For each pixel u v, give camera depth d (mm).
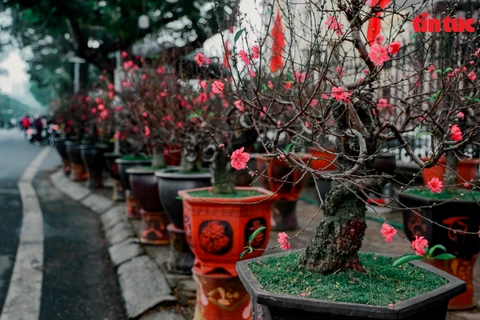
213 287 2988
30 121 25391
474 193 3205
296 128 3629
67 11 7996
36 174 11203
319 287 1776
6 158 14703
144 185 4875
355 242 1938
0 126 40344
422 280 1861
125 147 7004
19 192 8703
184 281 3930
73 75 18359
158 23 7902
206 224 2904
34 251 5082
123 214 6355
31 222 6426
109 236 5660
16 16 13305
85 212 7293
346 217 1945
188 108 4105
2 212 6977
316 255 1968
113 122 7535
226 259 2957
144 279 3918
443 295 1665
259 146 6609
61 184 9586
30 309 3596
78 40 8867
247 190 3361
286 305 1625
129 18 8000
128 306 3588
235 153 1655
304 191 7938
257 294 1677
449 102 2547
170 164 6605
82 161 9625
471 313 3049
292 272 1968
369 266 2031
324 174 1680
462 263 3045
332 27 1918
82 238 5727
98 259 4914
